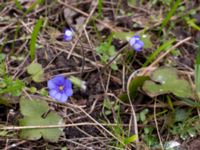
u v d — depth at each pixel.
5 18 0.60
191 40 0.60
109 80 0.54
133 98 0.52
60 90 0.48
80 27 0.59
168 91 0.50
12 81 0.50
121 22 0.61
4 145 0.47
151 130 0.49
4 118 0.49
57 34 0.59
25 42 0.57
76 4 0.63
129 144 0.47
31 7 0.60
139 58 0.57
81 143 0.48
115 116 0.50
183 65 0.57
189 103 0.50
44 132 0.46
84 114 0.50
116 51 0.57
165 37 0.60
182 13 0.63
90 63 0.55
